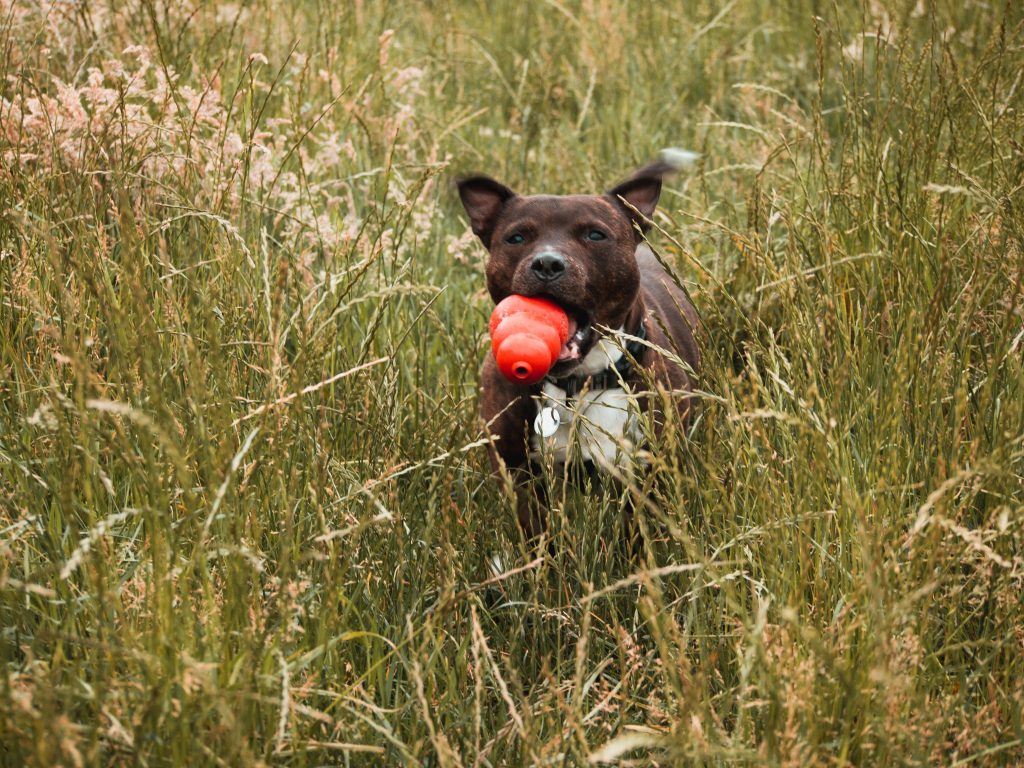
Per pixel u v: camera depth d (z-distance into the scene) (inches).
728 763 113.4
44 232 138.3
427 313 194.4
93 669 113.0
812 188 221.1
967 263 173.2
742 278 209.2
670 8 372.2
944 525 115.3
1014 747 121.2
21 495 133.5
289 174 217.5
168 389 143.5
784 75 324.5
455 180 194.1
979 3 281.0
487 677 137.0
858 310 167.3
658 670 129.1
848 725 110.2
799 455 138.3
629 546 155.8
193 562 114.0
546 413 173.2
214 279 166.6
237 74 262.4
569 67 326.3
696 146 287.6
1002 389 153.2
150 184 189.8
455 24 359.6
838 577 132.9
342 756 119.3
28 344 160.1
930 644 129.6
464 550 153.9
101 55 246.2
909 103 212.4
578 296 172.2
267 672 112.0
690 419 191.9
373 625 136.5
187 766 105.1
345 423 170.7
